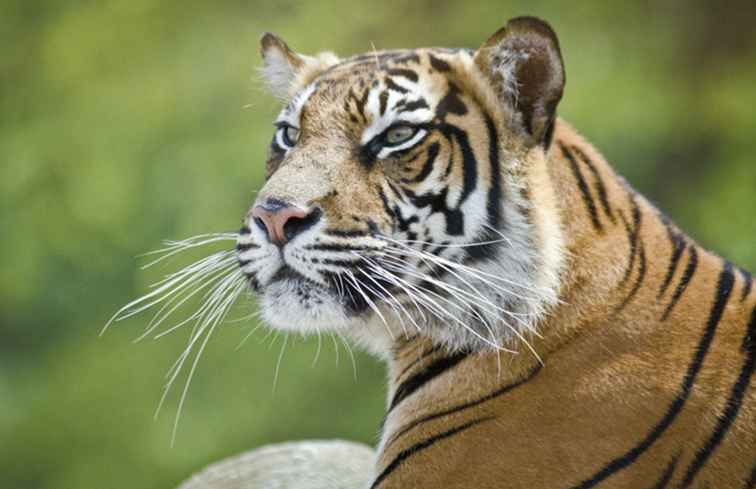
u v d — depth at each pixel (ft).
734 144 69.56
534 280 23.15
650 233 23.79
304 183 23.36
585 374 22.82
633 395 22.45
